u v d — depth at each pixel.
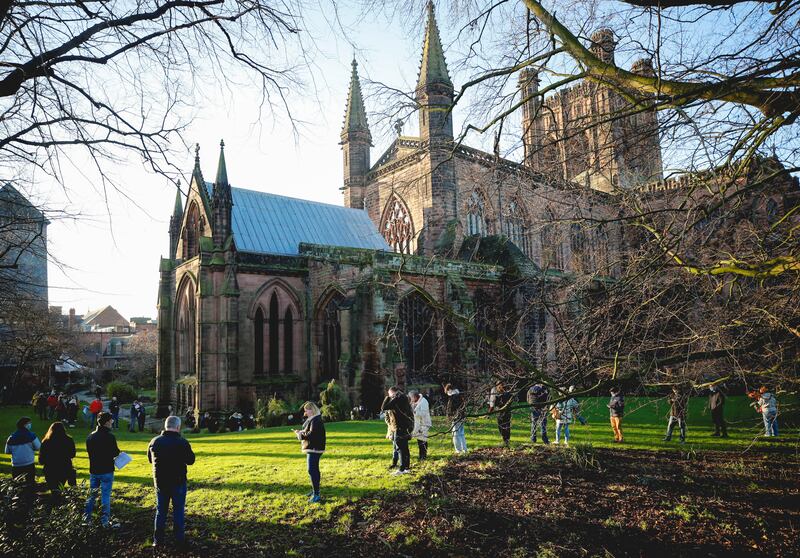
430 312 38.12
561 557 10.48
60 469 12.79
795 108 6.23
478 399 8.16
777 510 12.63
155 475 10.82
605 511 12.81
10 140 7.94
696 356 7.66
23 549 8.45
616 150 8.05
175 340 46.38
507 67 8.06
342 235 51.75
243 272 40.00
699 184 8.13
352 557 10.52
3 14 6.75
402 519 12.26
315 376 41.31
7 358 59.41
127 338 122.94
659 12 5.24
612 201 9.26
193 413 39.69
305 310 42.84
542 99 7.93
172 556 10.52
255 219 46.41
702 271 7.45
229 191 40.38
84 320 168.50
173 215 51.25
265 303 41.22
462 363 36.75
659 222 8.79
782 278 9.40
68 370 82.38
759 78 6.27
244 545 10.99
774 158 7.55
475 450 18.67
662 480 15.00
